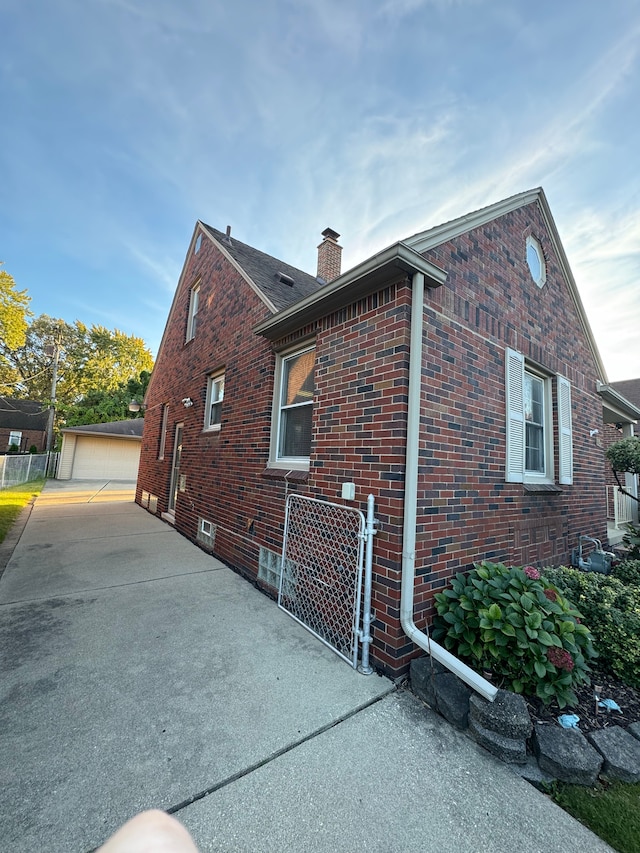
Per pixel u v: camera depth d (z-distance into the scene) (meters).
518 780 1.79
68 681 2.39
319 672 2.61
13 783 1.63
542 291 4.84
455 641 2.68
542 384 5.01
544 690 2.20
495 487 3.70
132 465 20.06
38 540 6.03
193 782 1.68
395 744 1.98
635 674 2.61
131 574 4.52
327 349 3.63
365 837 1.48
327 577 3.23
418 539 2.82
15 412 26.69
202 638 3.02
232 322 5.85
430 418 3.04
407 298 2.92
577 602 3.12
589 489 5.71
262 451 4.54
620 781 1.81
